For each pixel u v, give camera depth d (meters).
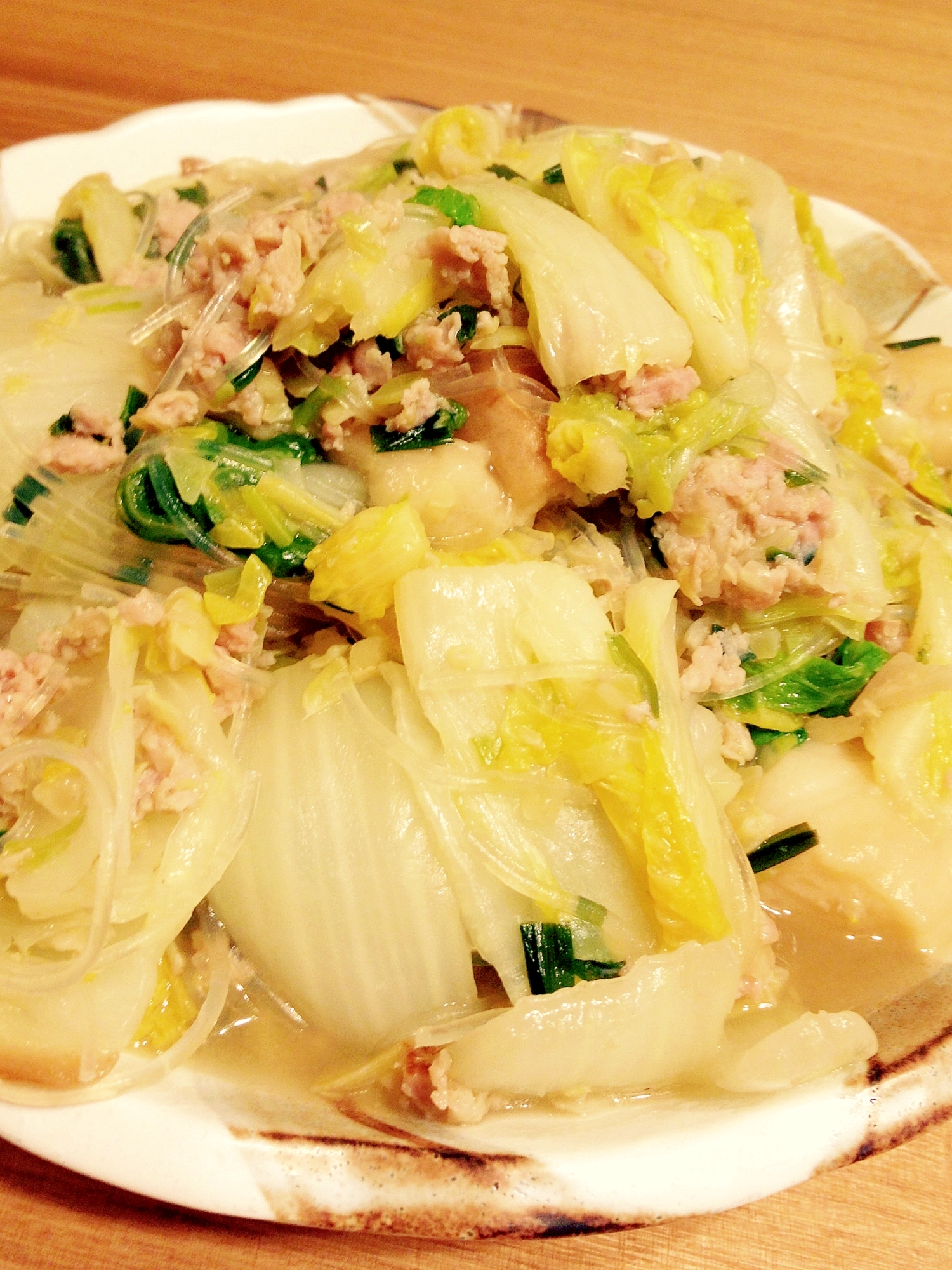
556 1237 0.18
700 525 0.22
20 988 0.19
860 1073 0.19
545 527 0.23
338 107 0.34
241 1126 0.18
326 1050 0.21
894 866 0.23
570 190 0.24
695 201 0.26
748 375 0.23
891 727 0.24
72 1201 0.20
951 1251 0.21
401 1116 0.20
